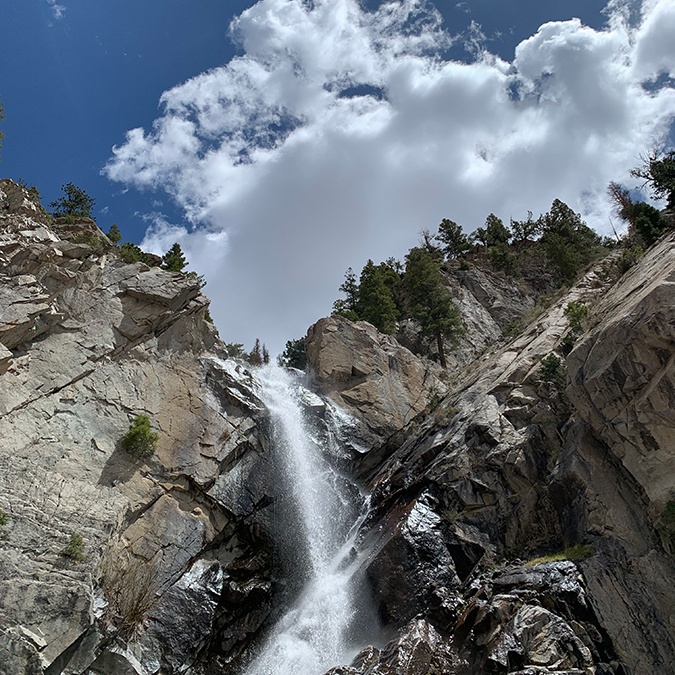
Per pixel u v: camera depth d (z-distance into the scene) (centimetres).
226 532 2639
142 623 2144
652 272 2420
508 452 2616
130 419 2670
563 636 1814
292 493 2977
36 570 1780
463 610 2150
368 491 3253
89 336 2781
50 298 2695
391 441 3616
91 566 1884
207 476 2688
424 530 2498
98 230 3531
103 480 2414
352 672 1923
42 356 2577
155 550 2353
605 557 2042
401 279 6431
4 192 3073
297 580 2683
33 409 2403
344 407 3650
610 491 2214
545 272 6831
